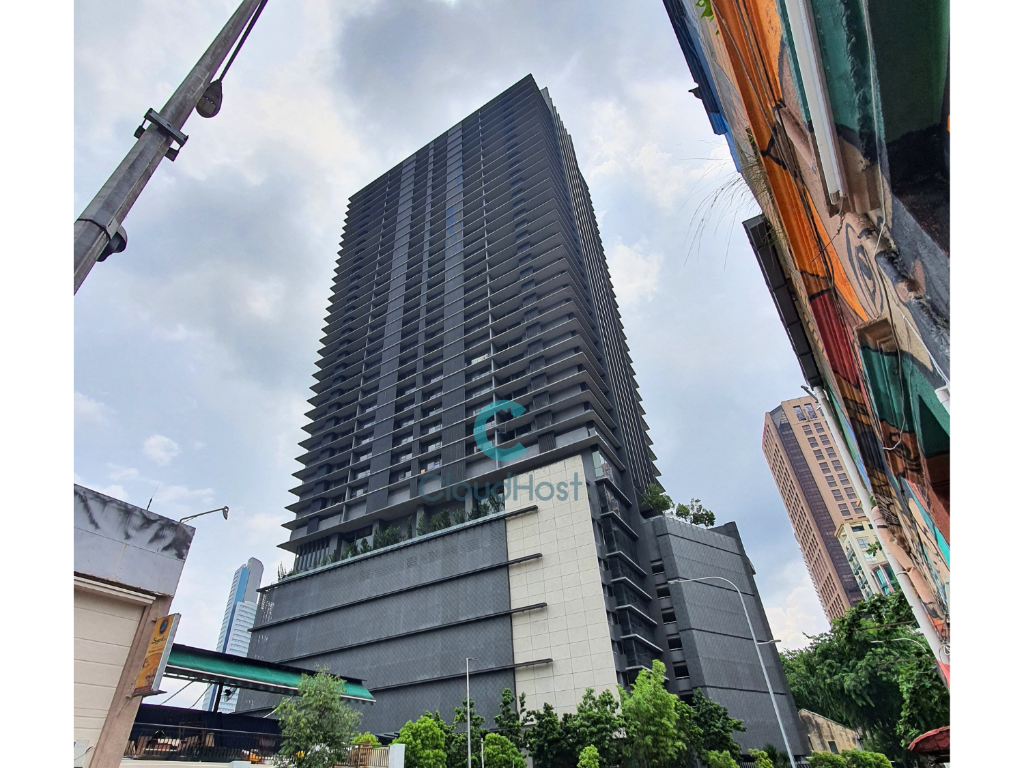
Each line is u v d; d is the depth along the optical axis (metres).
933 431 3.60
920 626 6.95
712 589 61.53
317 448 89.38
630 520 66.81
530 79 111.19
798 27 3.26
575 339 73.06
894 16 2.27
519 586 56.38
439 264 99.62
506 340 82.69
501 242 90.81
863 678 47.94
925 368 3.06
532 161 98.19
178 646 29.17
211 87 4.77
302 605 71.06
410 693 55.84
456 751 37.75
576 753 36.47
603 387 78.06
